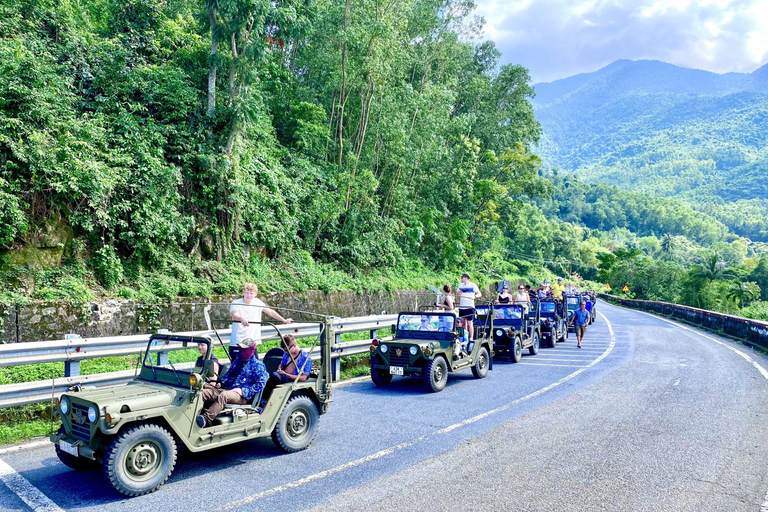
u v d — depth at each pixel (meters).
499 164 37.31
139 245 11.71
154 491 4.93
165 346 6.00
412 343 9.73
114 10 15.70
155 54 15.49
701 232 197.38
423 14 23.34
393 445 6.42
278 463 5.79
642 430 7.12
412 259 25.17
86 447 4.84
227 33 14.16
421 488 5.05
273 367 6.71
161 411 5.00
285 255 16.53
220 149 14.16
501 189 35.00
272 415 5.99
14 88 10.40
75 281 10.48
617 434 6.92
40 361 6.64
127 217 11.95
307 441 6.32
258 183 16.05
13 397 6.33
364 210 19.86
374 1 18.39
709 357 14.34
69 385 6.84
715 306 65.50
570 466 5.71
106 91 13.17
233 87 14.59
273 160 16.77
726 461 5.90
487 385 10.30
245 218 15.01
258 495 4.86
